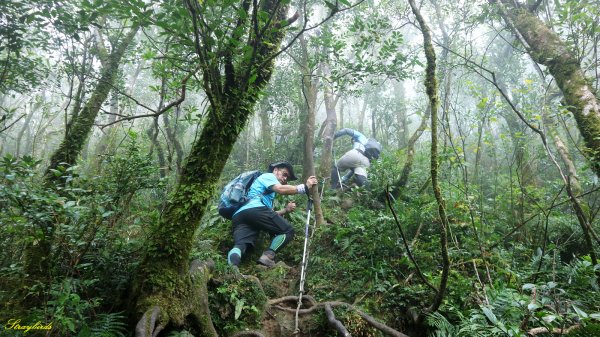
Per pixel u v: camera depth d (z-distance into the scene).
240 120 2.92
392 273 3.71
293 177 5.03
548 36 4.47
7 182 2.29
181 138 6.84
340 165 6.39
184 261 2.70
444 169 4.95
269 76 3.00
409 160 5.59
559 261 3.52
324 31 5.35
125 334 2.44
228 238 4.61
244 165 7.38
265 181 4.44
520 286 3.10
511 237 4.40
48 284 2.49
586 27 3.94
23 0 3.64
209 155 2.79
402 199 5.36
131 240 3.05
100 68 4.89
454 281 3.29
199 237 4.38
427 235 4.38
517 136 4.32
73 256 2.67
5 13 3.66
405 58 4.73
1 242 2.77
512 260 3.74
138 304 2.49
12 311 2.45
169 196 3.22
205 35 2.23
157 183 3.09
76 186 2.95
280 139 7.83
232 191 4.36
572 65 4.08
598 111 3.57
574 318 2.56
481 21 5.44
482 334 2.37
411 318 3.12
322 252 4.43
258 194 4.41
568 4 4.03
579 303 2.63
